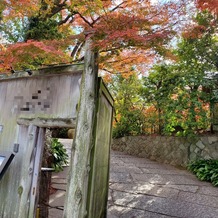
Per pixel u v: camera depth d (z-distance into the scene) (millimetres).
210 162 5348
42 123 2020
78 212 1580
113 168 5895
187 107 5445
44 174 2709
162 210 3475
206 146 5797
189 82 5410
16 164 2082
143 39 1585
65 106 1989
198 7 1635
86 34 1839
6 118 2264
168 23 1676
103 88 2213
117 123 9242
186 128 5891
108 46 1716
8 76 2307
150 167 6234
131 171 5676
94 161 1892
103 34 1706
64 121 1931
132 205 3658
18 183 2031
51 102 2064
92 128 1757
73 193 1611
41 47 1879
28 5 2576
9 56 1969
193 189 4402
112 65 2494
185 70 5816
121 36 1583
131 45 1703
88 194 1758
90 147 1714
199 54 5445
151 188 4465
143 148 8055
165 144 7078
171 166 6434
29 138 2041
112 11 2381
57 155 5543
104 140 2562
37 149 2051
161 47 1769
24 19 3418
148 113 8062
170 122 6145
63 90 2039
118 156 7793
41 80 2170
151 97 7145
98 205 2336
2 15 2740
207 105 5543
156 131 7961
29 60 2227
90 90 1774
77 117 1758
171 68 6148
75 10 3033
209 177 4906
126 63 2461
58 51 2029
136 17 1750
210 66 5551
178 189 4406
